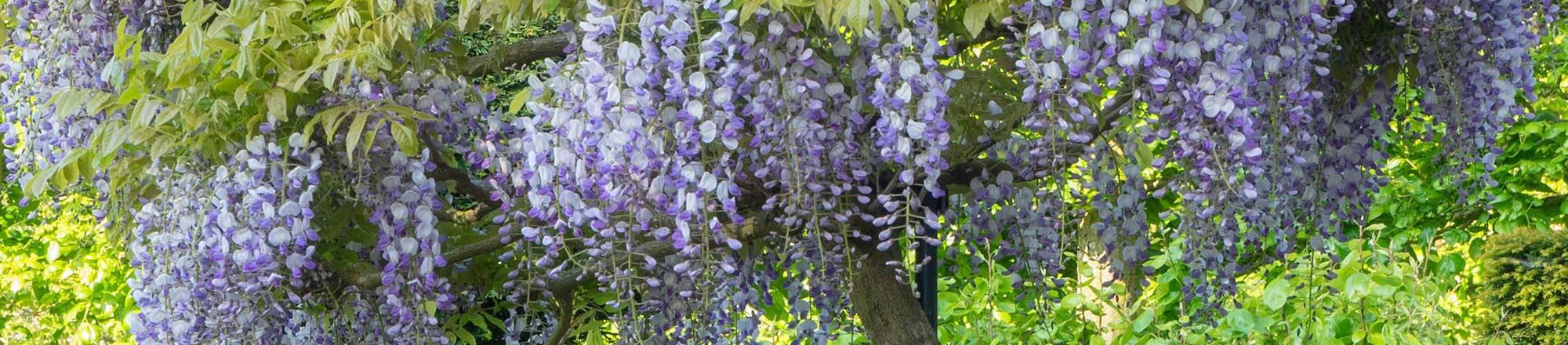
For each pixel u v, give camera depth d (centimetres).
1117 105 210
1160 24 173
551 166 194
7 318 503
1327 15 215
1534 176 430
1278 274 324
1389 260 292
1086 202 228
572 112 190
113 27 231
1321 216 233
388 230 213
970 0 185
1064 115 188
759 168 209
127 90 204
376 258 242
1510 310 605
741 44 191
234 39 219
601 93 186
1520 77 231
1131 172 218
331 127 199
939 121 182
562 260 266
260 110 205
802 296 244
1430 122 239
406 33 207
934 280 269
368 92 204
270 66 209
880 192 233
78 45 228
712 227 190
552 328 299
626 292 246
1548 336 595
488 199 257
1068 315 315
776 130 193
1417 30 218
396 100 222
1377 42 232
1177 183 197
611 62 189
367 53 199
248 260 206
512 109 202
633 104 183
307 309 239
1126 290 255
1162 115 186
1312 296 289
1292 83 193
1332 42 229
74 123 227
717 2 183
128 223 237
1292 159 210
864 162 215
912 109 189
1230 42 178
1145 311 301
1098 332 295
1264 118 202
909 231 200
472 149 232
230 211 208
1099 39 181
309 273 232
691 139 186
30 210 470
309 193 206
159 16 235
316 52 212
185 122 207
